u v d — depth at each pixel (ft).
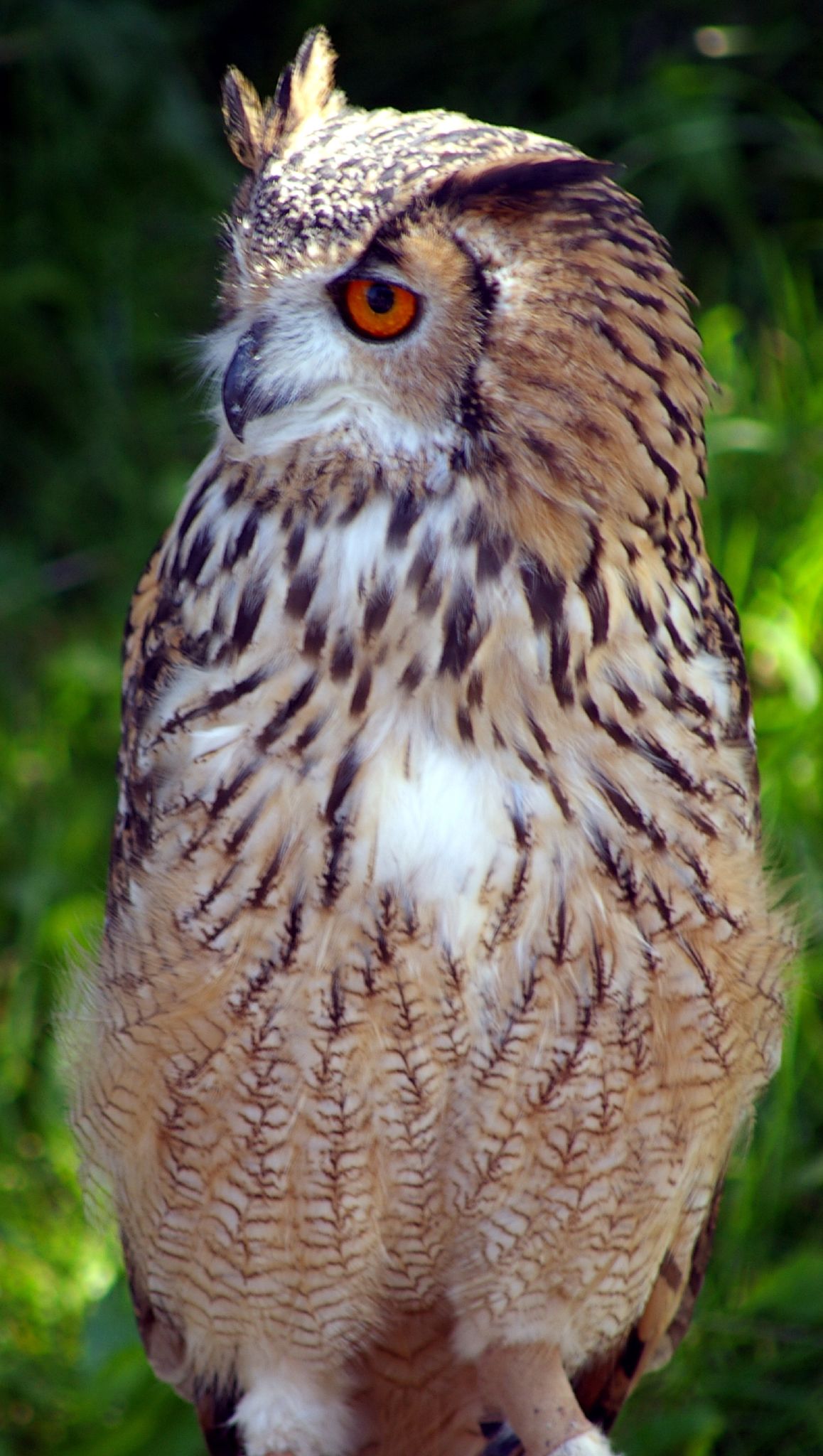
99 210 17.19
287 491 14.51
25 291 16.74
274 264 14.48
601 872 14.56
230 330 14.65
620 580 14.51
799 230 16.98
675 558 14.57
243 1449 14.98
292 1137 14.69
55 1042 15.08
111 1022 14.74
